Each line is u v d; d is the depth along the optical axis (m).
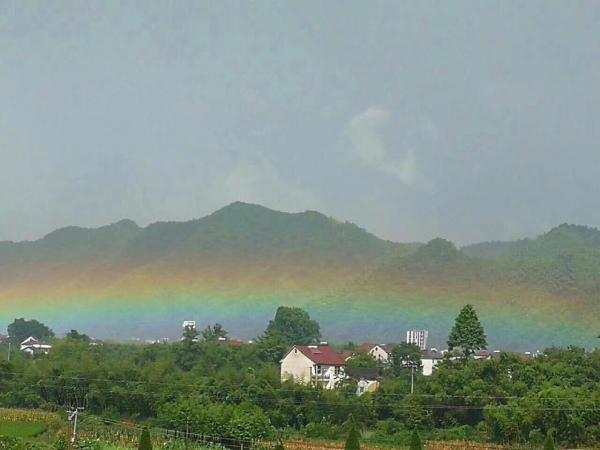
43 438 108.50
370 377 177.25
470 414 122.69
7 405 145.50
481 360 145.62
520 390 126.94
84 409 139.75
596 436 107.69
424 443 110.69
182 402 119.31
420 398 124.94
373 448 108.06
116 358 183.75
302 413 127.19
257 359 194.00
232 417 108.12
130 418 133.62
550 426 109.69
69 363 156.75
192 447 102.50
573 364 142.25
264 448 103.19
